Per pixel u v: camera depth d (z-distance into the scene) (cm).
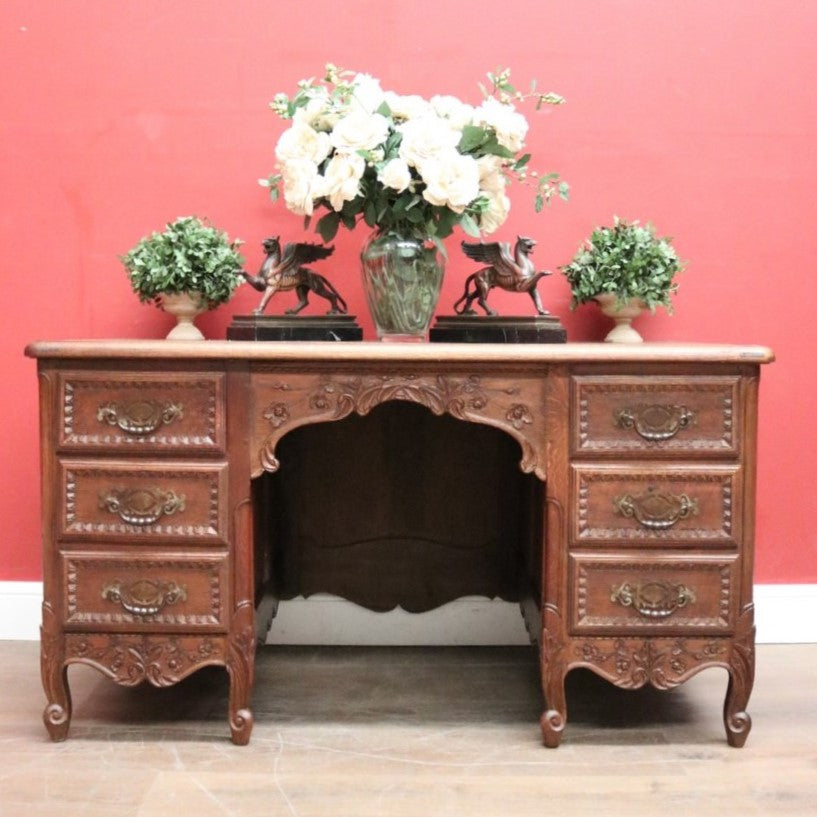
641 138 218
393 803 149
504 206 193
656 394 164
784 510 222
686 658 167
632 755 167
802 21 216
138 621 167
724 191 219
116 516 166
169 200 219
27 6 216
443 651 223
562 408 163
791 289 220
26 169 218
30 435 221
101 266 219
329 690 197
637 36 217
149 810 146
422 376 163
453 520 222
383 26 216
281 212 220
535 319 183
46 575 167
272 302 221
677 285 214
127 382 164
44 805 147
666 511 165
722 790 153
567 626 167
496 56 217
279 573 219
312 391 163
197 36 217
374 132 175
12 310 220
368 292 189
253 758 164
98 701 190
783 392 221
